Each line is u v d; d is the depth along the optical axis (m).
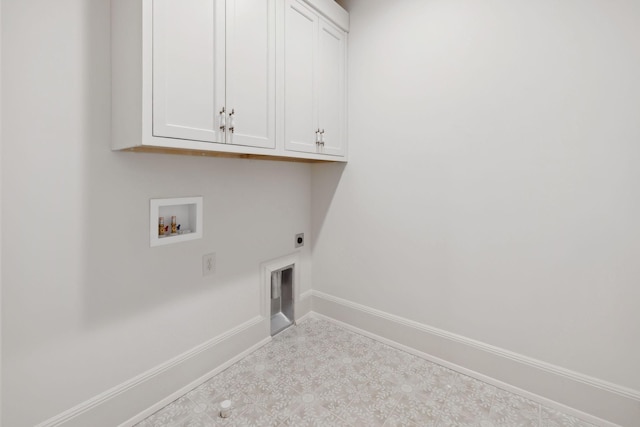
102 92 1.27
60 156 1.17
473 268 1.75
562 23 1.43
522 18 1.53
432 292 1.91
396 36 1.96
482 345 1.74
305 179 2.44
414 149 1.93
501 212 1.64
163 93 1.15
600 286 1.41
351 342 2.16
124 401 1.41
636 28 1.27
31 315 1.14
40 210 1.14
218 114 1.34
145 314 1.47
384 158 2.06
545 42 1.47
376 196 2.12
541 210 1.53
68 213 1.21
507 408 1.54
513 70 1.56
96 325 1.31
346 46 2.17
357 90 2.16
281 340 2.18
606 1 1.33
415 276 1.98
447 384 1.72
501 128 1.61
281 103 1.65
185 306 1.64
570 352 1.50
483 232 1.71
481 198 1.70
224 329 1.85
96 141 1.27
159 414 1.50
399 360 1.94
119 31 1.22
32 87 1.10
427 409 1.52
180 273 1.61
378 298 2.17
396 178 2.02
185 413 1.50
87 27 1.21
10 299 1.09
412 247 1.98
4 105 1.04
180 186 1.58
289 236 2.31
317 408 1.52
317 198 2.47
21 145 1.08
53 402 1.20
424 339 1.96
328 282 2.45
